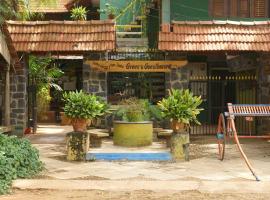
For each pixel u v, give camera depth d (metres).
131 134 13.36
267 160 11.88
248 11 20.12
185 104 11.76
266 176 9.85
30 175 9.80
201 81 17.02
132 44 19.86
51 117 24.88
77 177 9.81
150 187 8.86
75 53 16.75
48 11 24.22
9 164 9.12
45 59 19.92
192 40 15.82
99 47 15.76
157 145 13.67
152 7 21.62
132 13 22.22
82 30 16.27
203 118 20.23
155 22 21.62
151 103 17.80
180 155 11.77
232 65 19.77
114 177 9.82
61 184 9.09
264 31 16.20
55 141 15.80
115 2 22.58
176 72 16.58
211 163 11.46
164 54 16.67
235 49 15.61
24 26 16.36
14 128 17.05
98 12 23.05
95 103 11.86
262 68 16.64
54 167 10.91
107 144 13.94
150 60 16.47
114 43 15.88
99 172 10.33
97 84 16.75
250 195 8.31
